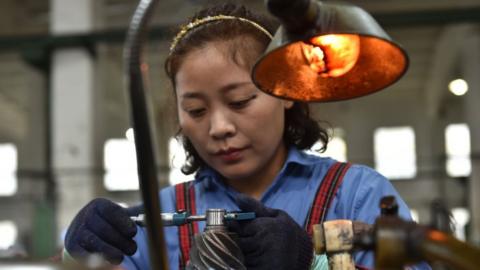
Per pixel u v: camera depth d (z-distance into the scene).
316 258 0.92
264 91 0.75
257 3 3.97
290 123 1.18
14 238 10.63
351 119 13.36
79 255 0.86
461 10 6.10
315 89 0.78
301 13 0.64
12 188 11.04
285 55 0.74
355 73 0.77
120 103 11.53
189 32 1.03
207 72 0.96
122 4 9.22
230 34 0.98
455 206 10.79
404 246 0.55
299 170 1.14
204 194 1.16
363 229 0.72
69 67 6.71
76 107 6.67
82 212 0.90
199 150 1.04
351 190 1.07
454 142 13.01
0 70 11.32
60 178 6.64
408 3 8.75
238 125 0.99
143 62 0.60
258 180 1.13
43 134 7.43
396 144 13.33
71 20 6.88
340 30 0.65
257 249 0.82
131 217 0.92
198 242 0.82
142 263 1.07
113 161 12.06
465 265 0.54
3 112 13.30
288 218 0.86
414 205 12.55
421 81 12.95
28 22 9.77
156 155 0.64
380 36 0.66
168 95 1.27
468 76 8.45
